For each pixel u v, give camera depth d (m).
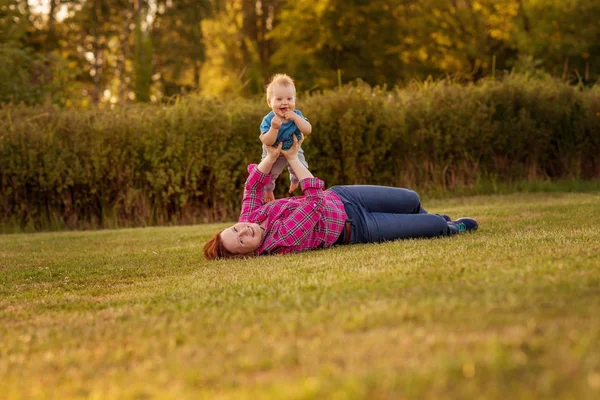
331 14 24.67
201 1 32.19
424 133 10.50
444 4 25.56
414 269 3.19
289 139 4.68
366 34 25.23
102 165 9.56
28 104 13.34
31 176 9.46
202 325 2.45
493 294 2.40
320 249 4.62
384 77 25.36
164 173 9.59
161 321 2.57
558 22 21.70
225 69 31.77
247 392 1.68
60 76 14.84
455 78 11.93
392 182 10.66
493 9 26.12
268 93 4.65
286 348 2.01
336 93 10.56
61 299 3.38
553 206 7.16
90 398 1.75
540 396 1.48
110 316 2.79
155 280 3.92
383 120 10.40
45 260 5.34
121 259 5.11
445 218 5.24
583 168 11.32
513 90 10.95
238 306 2.74
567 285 2.42
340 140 10.23
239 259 4.52
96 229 9.60
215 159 9.70
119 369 2.01
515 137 10.76
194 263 4.57
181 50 32.56
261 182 4.69
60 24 29.72
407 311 2.25
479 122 10.67
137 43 25.27
